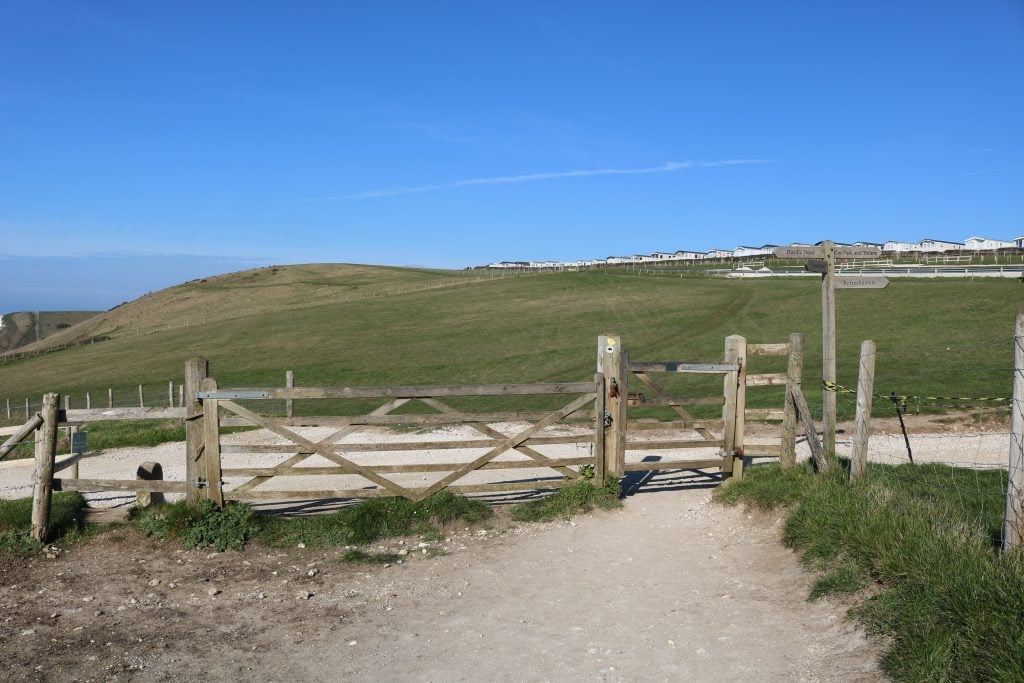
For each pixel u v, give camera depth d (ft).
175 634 23.16
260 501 37.09
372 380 128.16
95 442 63.41
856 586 22.27
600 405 36.60
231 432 65.98
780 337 136.56
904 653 17.63
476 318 204.44
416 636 22.89
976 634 16.96
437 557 30.07
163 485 32.63
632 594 26.02
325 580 27.81
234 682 19.95
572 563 29.37
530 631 23.07
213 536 30.81
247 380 137.49
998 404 63.46
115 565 28.94
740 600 24.61
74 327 424.87
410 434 61.16
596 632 22.80
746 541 30.04
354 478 43.52
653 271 305.73
